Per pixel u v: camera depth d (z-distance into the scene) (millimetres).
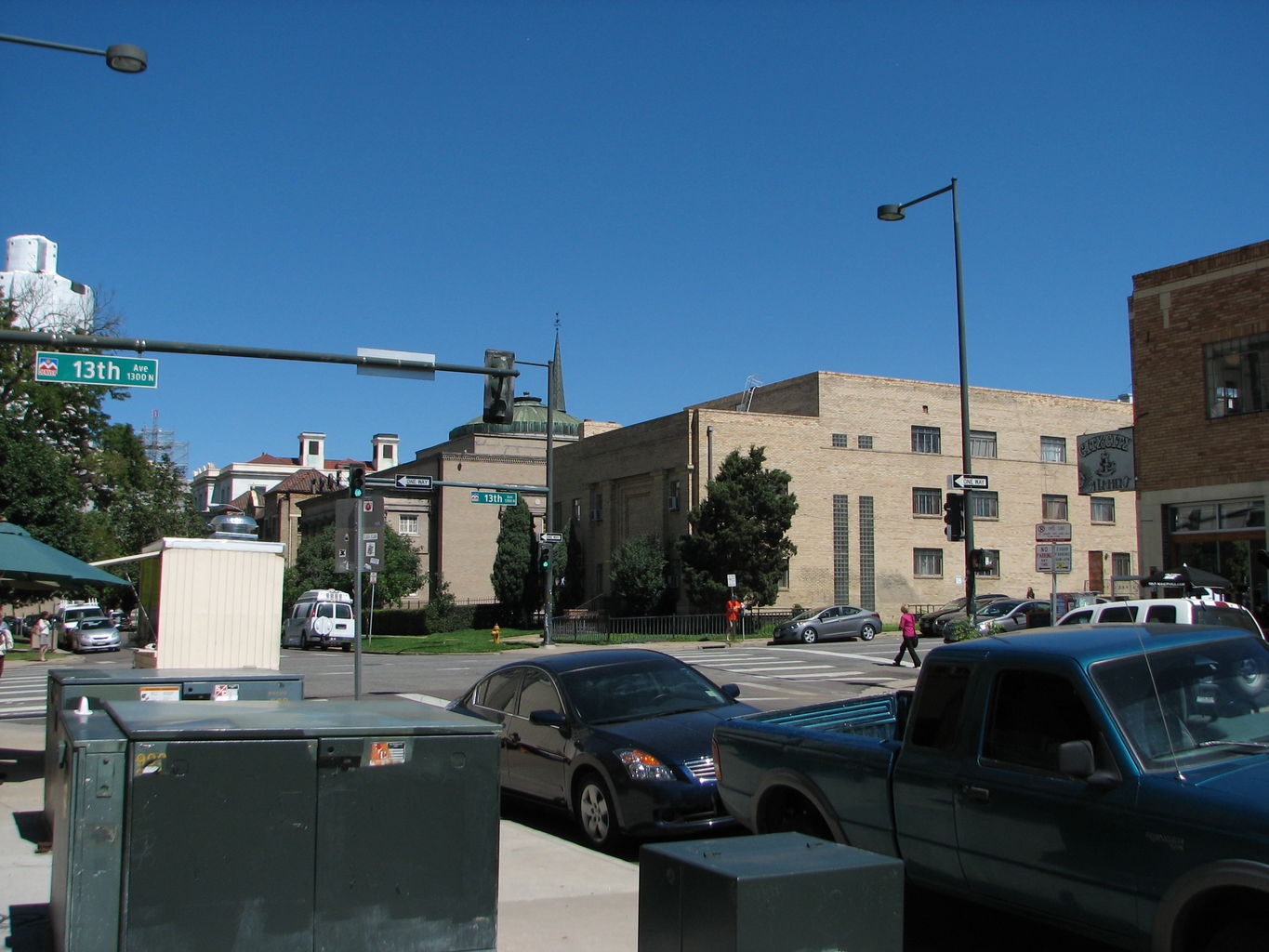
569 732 9727
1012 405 52969
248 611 14914
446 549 63031
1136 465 21172
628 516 52969
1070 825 5195
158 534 64250
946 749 5973
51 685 8477
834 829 6629
